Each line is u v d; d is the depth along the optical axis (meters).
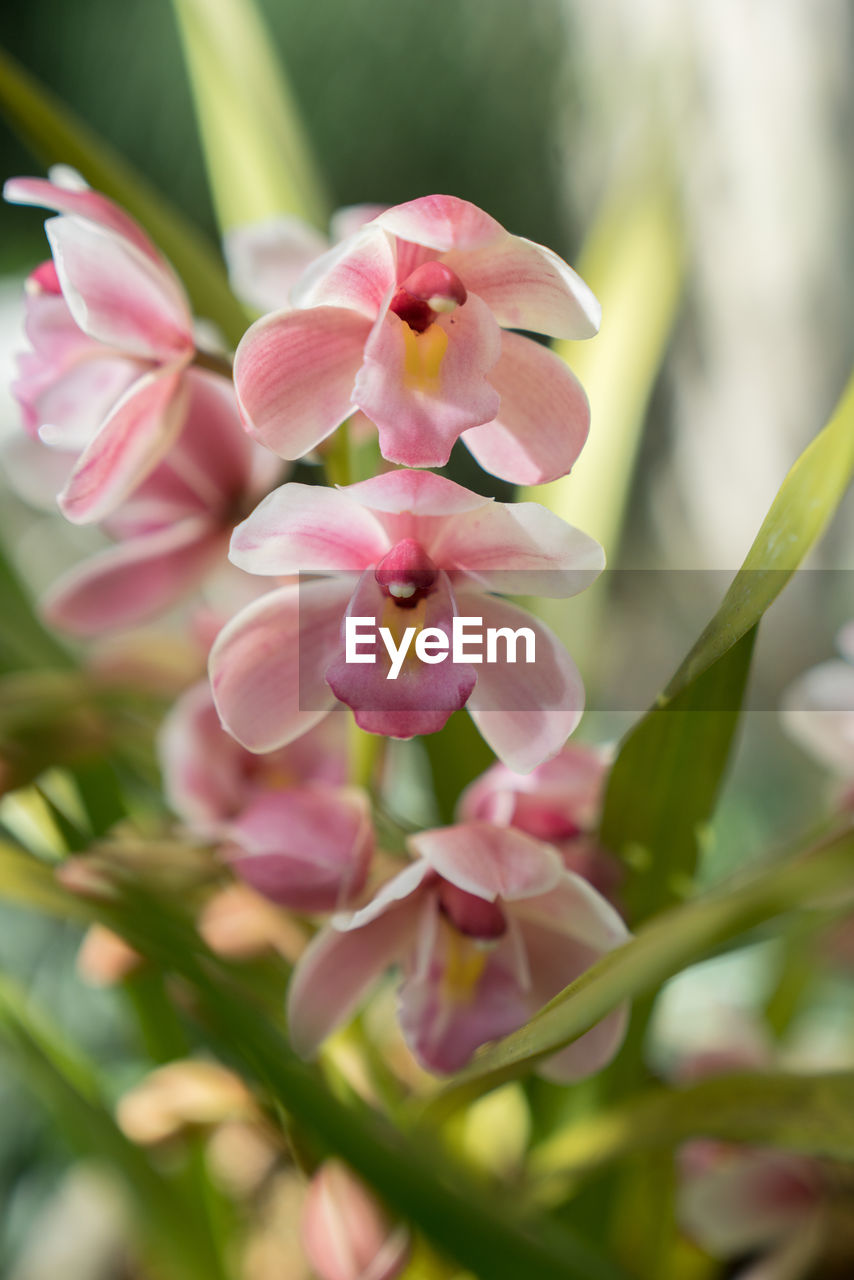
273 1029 0.38
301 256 0.44
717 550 1.61
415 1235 0.40
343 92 1.68
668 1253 0.47
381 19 1.65
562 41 1.60
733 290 1.54
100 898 0.38
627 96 1.55
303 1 1.67
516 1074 0.38
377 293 0.36
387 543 0.37
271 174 0.50
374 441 0.43
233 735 0.37
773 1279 0.47
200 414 0.42
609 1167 0.43
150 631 0.46
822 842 0.36
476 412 0.36
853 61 1.42
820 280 1.50
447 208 0.35
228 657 0.37
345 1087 0.40
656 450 1.63
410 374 0.36
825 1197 0.48
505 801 0.39
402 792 0.67
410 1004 0.39
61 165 0.43
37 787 0.39
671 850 0.40
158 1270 0.51
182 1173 0.47
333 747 0.45
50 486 0.45
